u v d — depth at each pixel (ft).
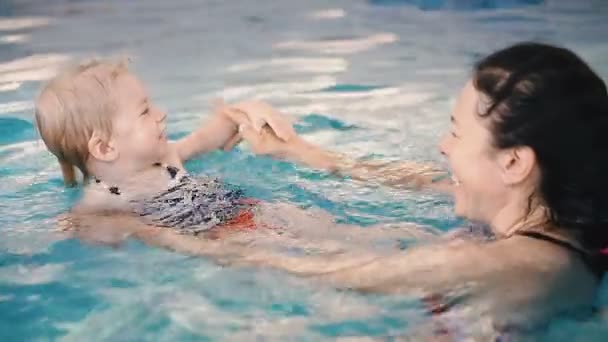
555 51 5.84
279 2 19.80
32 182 8.75
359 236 7.18
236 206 7.84
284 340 5.77
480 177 5.95
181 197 7.94
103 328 6.05
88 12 18.74
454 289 5.85
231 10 18.99
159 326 6.03
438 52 14.82
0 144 10.09
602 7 17.88
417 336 5.71
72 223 7.66
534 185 5.75
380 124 10.89
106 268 6.88
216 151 9.45
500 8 18.22
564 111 5.55
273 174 8.80
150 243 7.22
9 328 6.11
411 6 18.88
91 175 8.25
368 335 5.77
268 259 6.74
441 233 7.17
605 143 5.64
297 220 7.55
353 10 18.75
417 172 8.68
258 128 9.44
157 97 12.42
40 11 18.72
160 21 17.81
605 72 12.74
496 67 5.86
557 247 5.83
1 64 14.38
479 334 5.56
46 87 8.36
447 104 11.71
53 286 6.64
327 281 6.32
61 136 8.08
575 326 5.60
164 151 8.44
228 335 5.88
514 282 5.70
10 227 7.64
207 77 13.57
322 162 9.03
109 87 8.09
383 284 6.09
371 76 13.41
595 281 5.89
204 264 6.82
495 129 5.74
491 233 6.21
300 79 13.38
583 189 5.65
